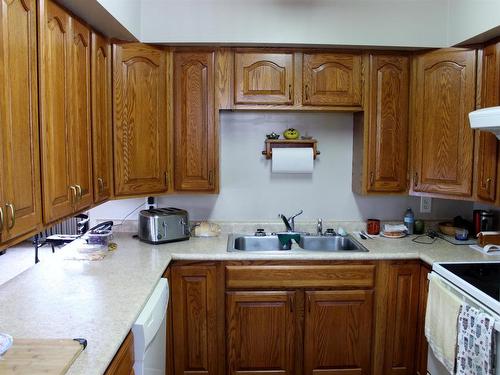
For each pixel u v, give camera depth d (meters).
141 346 1.55
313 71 2.59
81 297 1.72
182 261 2.40
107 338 1.35
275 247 2.85
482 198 2.36
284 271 2.41
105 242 2.46
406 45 2.52
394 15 2.51
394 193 2.70
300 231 2.96
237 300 2.43
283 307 2.44
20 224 1.39
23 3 1.41
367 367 2.50
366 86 2.62
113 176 2.40
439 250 2.49
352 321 2.46
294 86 2.59
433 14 2.52
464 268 2.09
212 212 2.97
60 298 1.71
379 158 2.67
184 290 2.41
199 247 2.53
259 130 2.92
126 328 1.44
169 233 2.63
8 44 1.30
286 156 2.75
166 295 1.96
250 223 2.94
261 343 2.46
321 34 2.50
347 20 2.50
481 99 2.38
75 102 1.89
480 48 2.38
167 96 2.58
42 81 1.55
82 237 2.69
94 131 2.13
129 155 2.45
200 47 2.57
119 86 2.38
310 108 2.61
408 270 2.46
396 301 2.46
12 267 3.26
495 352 1.61
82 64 1.98
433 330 2.08
